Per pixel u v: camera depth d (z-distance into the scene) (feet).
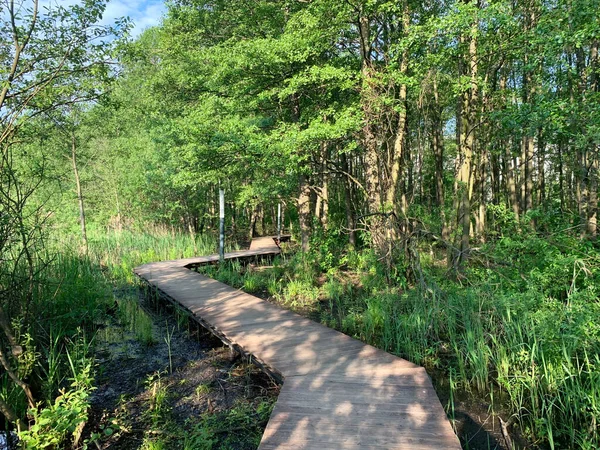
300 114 35.01
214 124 31.83
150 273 33.09
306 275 31.96
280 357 15.33
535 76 24.32
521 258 22.16
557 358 14.24
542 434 12.10
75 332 20.29
